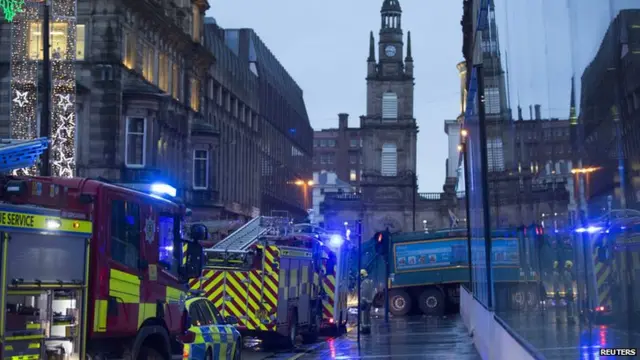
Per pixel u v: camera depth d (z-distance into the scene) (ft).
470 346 88.02
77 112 174.91
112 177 175.52
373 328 125.39
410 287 173.58
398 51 479.82
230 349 58.80
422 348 86.99
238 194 307.99
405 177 469.16
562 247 26.43
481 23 65.21
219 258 89.25
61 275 38.24
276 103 399.44
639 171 15.57
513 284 43.11
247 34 364.79
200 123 233.96
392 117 473.67
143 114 183.62
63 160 160.56
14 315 35.19
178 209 51.78
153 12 193.88
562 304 27.20
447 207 466.29
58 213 37.91
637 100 15.53
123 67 179.93
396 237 174.19
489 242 60.49
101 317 41.88
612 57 17.07
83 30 176.65
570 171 23.73
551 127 27.45
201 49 234.99
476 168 80.12
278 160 405.39
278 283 89.25
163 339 49.19
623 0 16.22
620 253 17.47
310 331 104.22
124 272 44.19
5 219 34.40
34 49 162.71
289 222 106.83
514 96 40.04
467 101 107.45
